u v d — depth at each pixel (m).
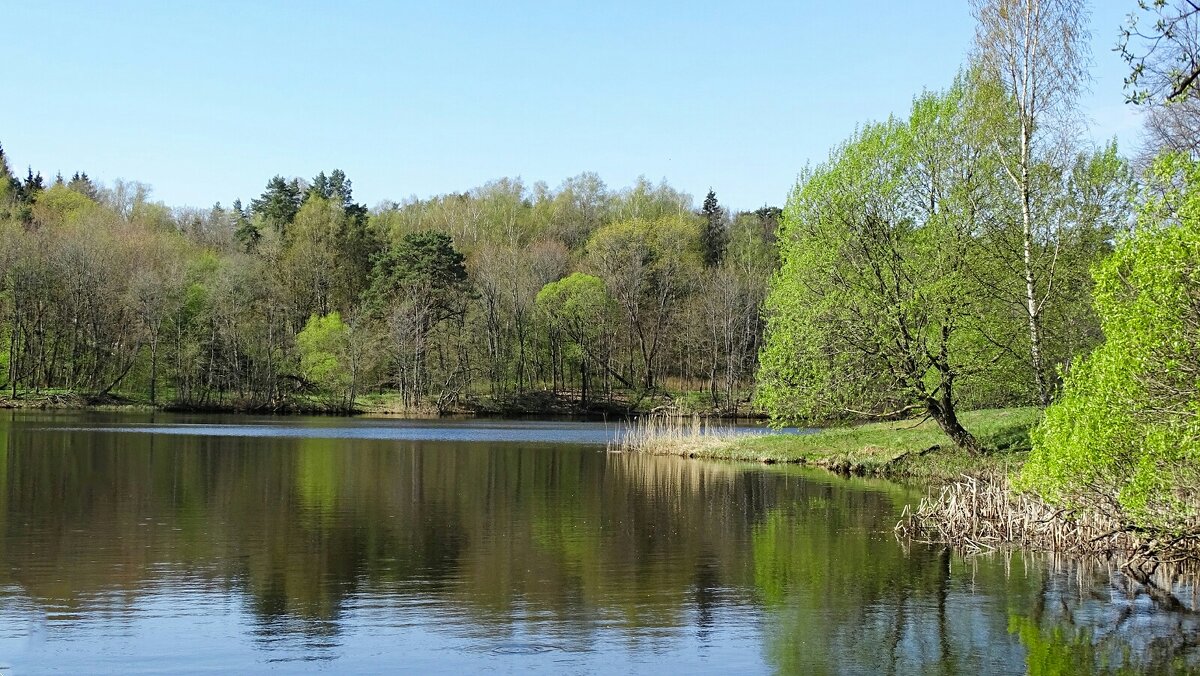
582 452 43.56
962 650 11.98
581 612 13.65
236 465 34.12
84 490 26.20
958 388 30.94
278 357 81.44
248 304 82.44
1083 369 14.70
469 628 12.77
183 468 32.56
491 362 86.12
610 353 89.75
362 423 67.12
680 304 94.06
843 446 37.53
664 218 104.81
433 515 22.66
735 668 11.28
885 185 29.75
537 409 82.50
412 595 14.55
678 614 13.59
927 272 29.33
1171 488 14.23
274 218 106.06
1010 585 15.39
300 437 51.12
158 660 11.32
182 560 16.92
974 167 29.58
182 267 80.75
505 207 115.19
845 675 11.06
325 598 14.29
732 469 35.28
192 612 13.41
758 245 99.81
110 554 17.38
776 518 22.45
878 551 18.28
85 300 76.62
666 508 24.16
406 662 11.38
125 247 80.19
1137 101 11.38
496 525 21.22
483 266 91.56
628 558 17.50
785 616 13.52
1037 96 28.52
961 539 19.22
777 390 32.00
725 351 87.19
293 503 24.47
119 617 13.12
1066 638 12.48
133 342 76.75
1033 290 28.59
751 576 16.00
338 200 107.31
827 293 30.52
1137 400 13.44
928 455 32.19
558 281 91.69
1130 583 15.57
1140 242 13.24
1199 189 12.95
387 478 30.88
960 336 29.44
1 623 12.76
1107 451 14.05
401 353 80.62
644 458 40.41
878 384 30.86
